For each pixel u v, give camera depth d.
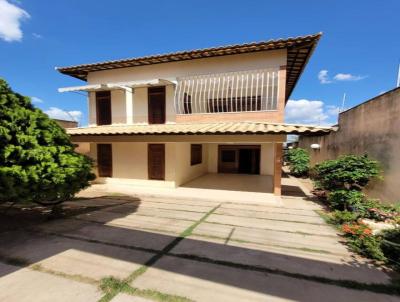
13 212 6.62
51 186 4.88
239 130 7.38
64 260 3.73
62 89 11.94
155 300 2.74
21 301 2.69
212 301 2.74
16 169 4.22
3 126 4.45
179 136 8.71
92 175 6.23
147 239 4.64
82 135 9.77
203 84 10.56
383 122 6.14
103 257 3.84
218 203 7.96
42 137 5.10
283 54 9.41
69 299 2.73
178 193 9.48
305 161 14.80
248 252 4.08
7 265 3.56
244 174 15.73
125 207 7.35
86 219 6.02
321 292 2.93
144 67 11.52
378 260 3.78
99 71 12.35
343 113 9.16
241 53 9.91
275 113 9.40
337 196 6.68
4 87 4.89
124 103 11.92
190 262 3.68
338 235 4.96
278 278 3.24
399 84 7.02
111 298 2.77
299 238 4.78
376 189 6.47
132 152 11.26
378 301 2.77
